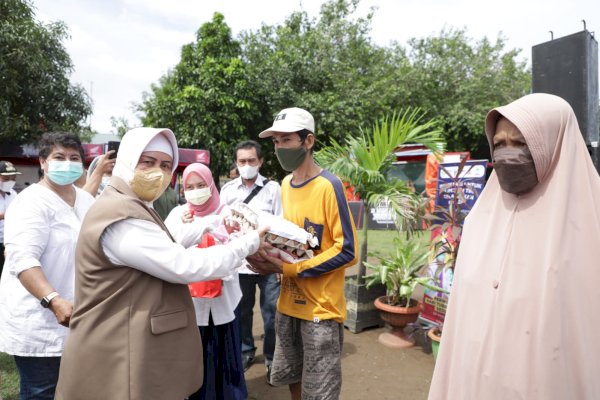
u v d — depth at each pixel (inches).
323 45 593.6
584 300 46.6
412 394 122.1
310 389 84.1
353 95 561.3
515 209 53.9
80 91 438.0
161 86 695.7
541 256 49.3
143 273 60.7
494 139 56.4
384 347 153.6
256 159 140.2
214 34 519.5
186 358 64.2
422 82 655.1
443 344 60.5
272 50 612.4
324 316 83.7
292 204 90.2
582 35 109.7
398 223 152.0
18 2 384.8
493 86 689.6
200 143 507.5
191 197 99.7
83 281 60.1
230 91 501.0
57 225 83.7
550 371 46.0
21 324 79.3
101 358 58.2
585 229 48.0
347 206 83.9
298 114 86.0
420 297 204.8
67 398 59.7
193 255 63.0
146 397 57.9
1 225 203.0
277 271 83.8
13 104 393.7
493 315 52.1
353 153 169.3
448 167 159.8
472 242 58.5
